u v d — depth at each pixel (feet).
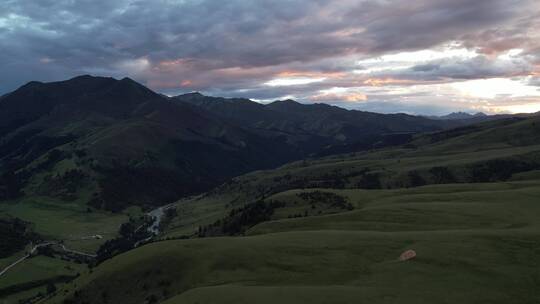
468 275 288.10
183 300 297.94
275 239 429.38
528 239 341.41
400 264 322.14
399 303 252.62
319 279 325.21
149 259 449.06
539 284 268.41
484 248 331.36
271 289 289.12
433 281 284.61
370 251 360.69
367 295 266.98
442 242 352.90
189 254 436.35
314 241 406.62
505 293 260.21
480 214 490.08
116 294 422.41
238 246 422.82
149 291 404.57
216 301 281.33
